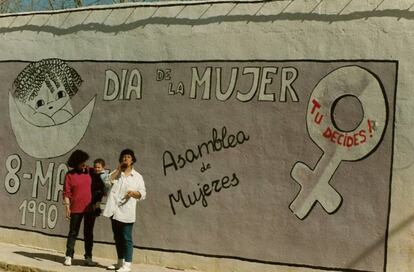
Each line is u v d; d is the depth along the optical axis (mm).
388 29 9797
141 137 11773
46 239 12742
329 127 10125
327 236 10047
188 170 11281
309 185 10234
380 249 9672
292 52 10469
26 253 12266
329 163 10102
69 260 11172
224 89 11016
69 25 12734
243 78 10852
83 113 12461
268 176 10562
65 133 12664
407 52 9672
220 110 11031
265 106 10641
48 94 12930
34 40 13164
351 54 10023
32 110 13109
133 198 10555
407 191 9562
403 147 9617
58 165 12719
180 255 11234
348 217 9922
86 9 12523
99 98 12281
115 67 12125
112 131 12094
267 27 10688
